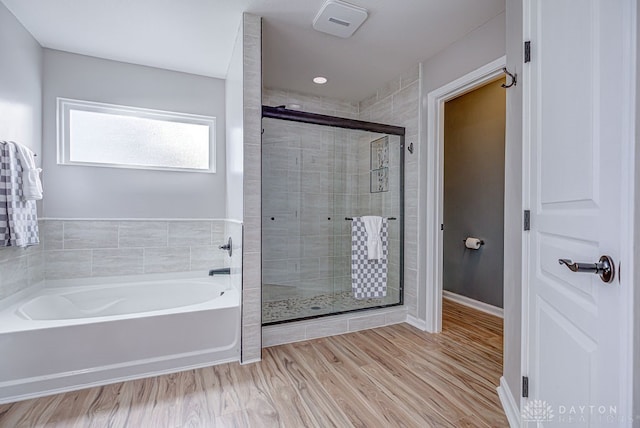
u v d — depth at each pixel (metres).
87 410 1.61
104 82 2.75
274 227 3.24
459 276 3.62
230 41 2.49
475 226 3.41
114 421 1.53
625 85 0.72
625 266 0.71
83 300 2.55
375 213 3.35
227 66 2.92
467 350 2.35
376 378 1.94
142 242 2.88
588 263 0.83
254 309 2.19
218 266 3.15
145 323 1.94
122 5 2.03
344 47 2.60
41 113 2.52
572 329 0.96
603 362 0.79
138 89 2.87
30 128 2.36
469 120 3.48
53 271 2.59
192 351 2.06
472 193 3.45
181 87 3.03
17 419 1.54
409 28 2.31
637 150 0.69
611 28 0.77
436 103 2.73
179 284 2.87
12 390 1.68
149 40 2.47
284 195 3.28
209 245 3.12
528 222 1.32
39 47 2.49
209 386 1.84
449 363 2.13
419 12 2.12
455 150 3.67
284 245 3.29
